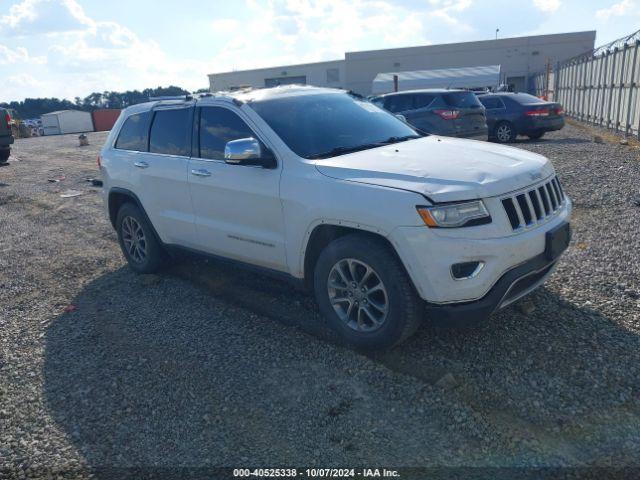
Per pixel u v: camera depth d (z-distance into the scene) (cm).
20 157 2197
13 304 545
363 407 326
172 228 530
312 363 379
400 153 411
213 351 409
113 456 303
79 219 907
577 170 993
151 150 550
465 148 429
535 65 5200
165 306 504
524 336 388
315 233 397
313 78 5784
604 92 1994
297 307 476
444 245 329
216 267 601
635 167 986
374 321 373
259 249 442
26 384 386
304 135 440
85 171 1548
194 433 316
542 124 1587
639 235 585
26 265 671
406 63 5481
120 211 600
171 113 532
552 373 342
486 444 286
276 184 412
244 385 359
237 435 312
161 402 349
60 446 315
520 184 359
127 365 399
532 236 352
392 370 362
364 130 475
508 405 316
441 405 320
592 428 291
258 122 445
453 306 342
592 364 347
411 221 335
